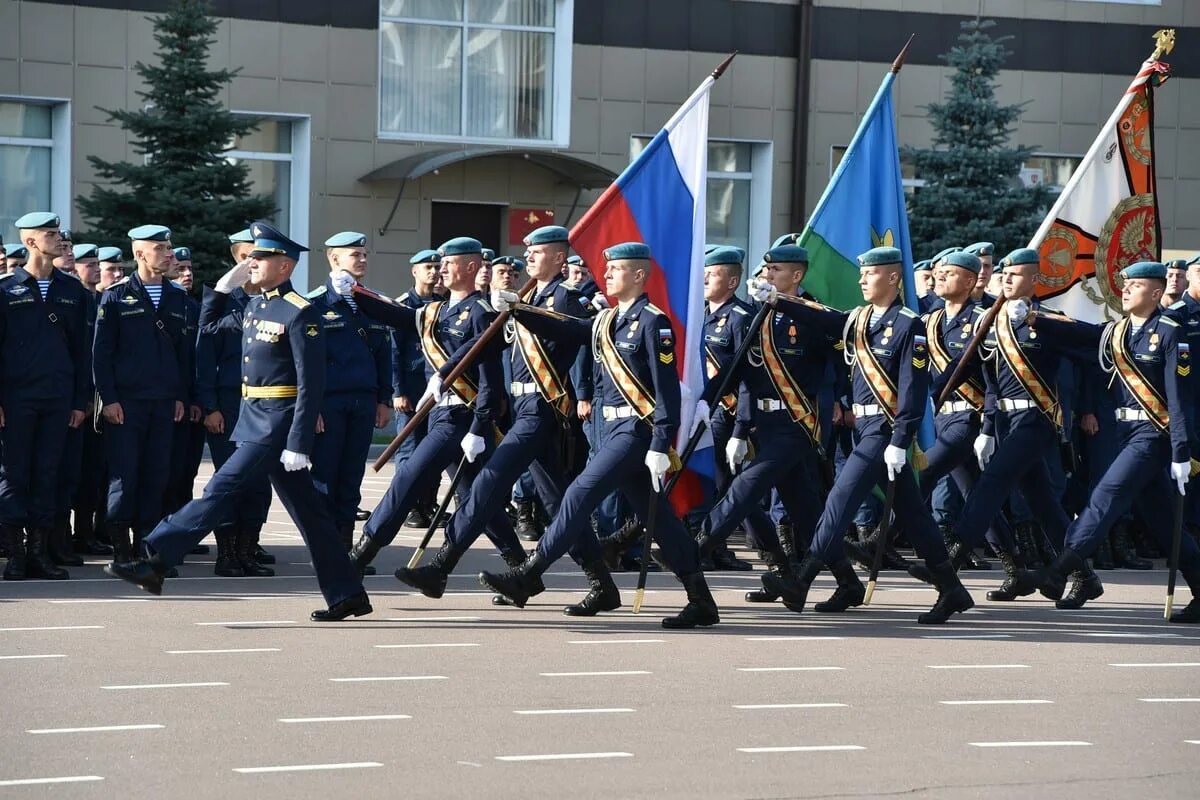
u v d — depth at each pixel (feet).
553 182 155.84
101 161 131.34
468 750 38.78
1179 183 169.78
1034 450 64.44
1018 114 153.48
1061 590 64.08
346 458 70.49
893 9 162.30
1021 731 42.29
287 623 55.93
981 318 67.77
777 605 63.57
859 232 71.82
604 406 57.67
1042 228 66.54
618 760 38.19
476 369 62.39
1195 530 79.66
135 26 142.00
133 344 66.74
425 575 58.95
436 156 147.64
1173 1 168.76
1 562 69.41
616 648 52.80
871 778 37.19
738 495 61.41
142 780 35.68
